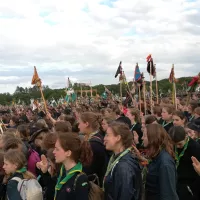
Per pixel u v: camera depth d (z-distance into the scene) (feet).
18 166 15.26
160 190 13.69
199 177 16.74
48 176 16.83
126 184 12.17
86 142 13.11
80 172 12.37
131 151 14.32
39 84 48.34
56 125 20.80
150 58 49.52
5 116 62.03
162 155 14.26
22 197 14.52
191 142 16.90
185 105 41.50
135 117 28.22
